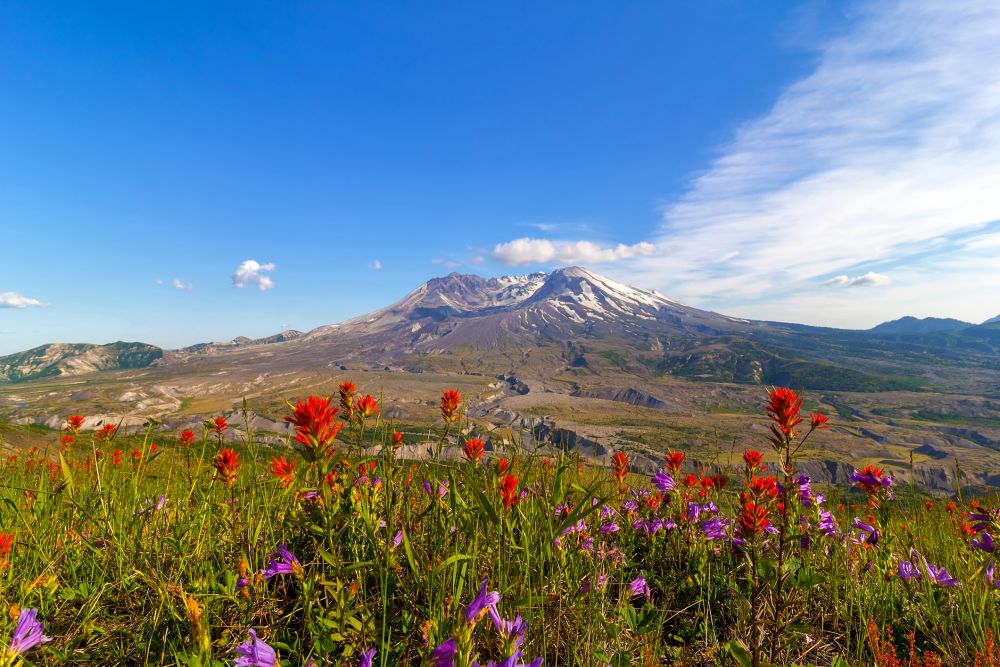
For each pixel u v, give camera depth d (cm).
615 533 350
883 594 290
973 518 308
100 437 362
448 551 235
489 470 264
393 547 221
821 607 288
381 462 263
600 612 224
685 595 299
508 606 203
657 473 368
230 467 293
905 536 353
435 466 267
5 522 276
